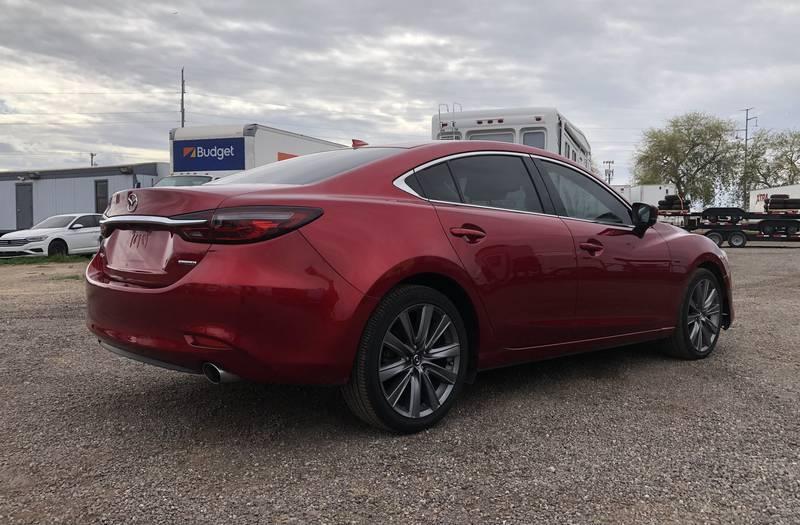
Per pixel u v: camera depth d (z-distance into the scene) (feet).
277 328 9.38
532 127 37.65
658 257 15.11
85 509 8.12
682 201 85.10
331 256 9.77
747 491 8.75
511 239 12.10
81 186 87.97
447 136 39.42
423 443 10.40
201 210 9.62
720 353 17.12
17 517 7.90
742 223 83.46
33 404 12.33
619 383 14.03
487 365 12.00
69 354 16.49
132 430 10.94
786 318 22.67
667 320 15.49
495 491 8.70
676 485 8.92
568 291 13.02
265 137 49.42
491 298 11.69
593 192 14.74
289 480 9.00
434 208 11.36
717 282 17.19
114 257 10.96
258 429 11.00
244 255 9.35
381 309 10.23
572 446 10.30
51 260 54.08
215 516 7.97
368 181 11.01
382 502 8.36
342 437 10.64
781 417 11.78
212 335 9.28
